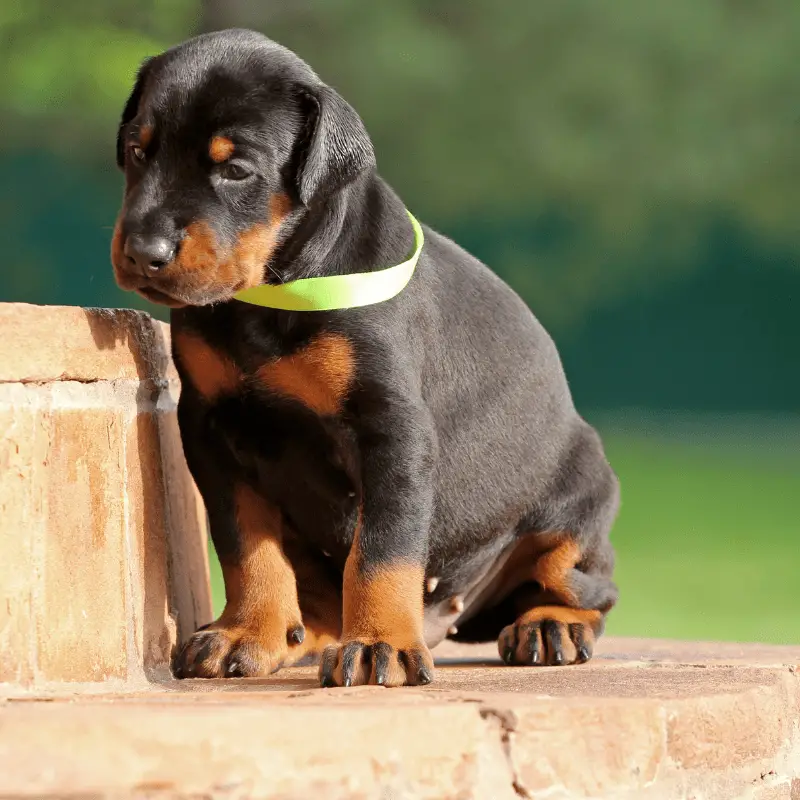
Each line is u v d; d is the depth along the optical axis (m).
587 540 8.80
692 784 6.18
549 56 33.44
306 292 7.35
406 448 7.41
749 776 6.58
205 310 7.56
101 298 30.42
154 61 7.61
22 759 4.82
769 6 35.22
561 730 5.76
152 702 5.83
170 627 7.70
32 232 30.52
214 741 5.02
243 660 7.39
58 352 6.88
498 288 8.80
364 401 7.43
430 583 8.48
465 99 33.16
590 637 8.34
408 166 33.47
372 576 7.15
